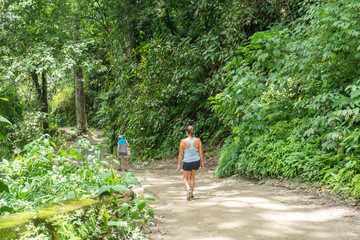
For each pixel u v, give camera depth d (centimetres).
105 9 2038
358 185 504
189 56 1262
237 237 396
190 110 1383
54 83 2575
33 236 256
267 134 784
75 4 2097
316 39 662
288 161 658
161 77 1453
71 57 1573
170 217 507
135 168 1249
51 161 523
